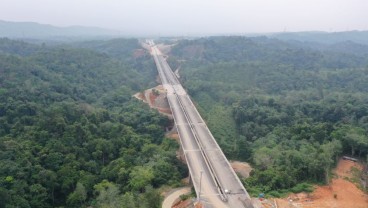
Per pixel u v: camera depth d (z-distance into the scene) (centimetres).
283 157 10038
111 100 17100
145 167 9606
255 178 9125
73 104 13688
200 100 17962
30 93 14412
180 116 14012
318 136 11512
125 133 12188
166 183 9231
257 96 17625
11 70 16262
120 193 8825
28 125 12050
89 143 11012
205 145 11150
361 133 11606
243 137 13425
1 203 8025
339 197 8494
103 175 9862
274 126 14012
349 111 14538
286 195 8412
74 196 8712
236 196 8194
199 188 8419
